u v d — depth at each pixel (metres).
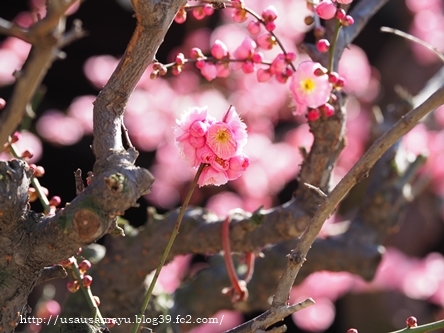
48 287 1.17
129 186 0.77
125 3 2.08
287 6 1.78
